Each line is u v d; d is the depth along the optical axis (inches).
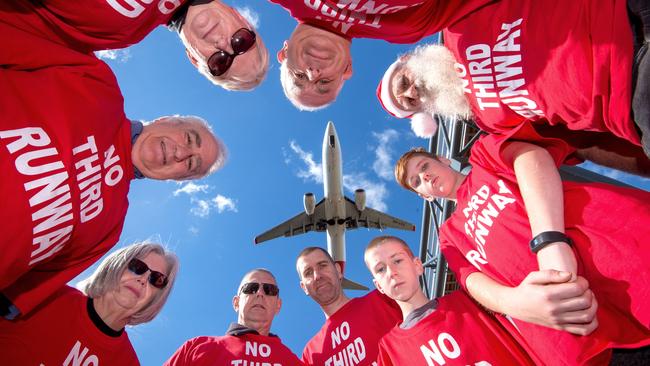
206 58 34.7
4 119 28.1
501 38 32.6
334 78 37.9
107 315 44.0
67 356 40.8
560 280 26.5
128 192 39.3
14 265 30.0
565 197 32.5
